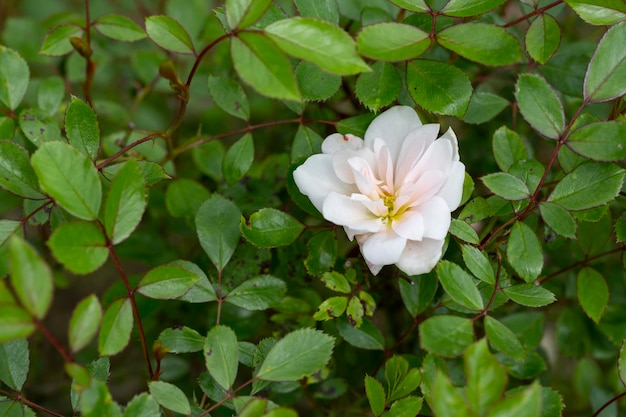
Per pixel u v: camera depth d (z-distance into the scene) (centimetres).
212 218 58
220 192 65
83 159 52
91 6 74
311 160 55
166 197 66
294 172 55
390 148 55
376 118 55
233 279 59
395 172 55
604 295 60
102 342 51
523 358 54
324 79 57
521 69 65
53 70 75
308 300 62
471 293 54
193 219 65
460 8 55
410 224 53
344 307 57
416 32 54
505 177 56
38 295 49
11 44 70
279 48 51
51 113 64
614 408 63
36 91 68
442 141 53
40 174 51
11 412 55
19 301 50
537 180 57
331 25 52
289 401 62
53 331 76
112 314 52
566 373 71
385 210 53
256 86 51
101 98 74
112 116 69
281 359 54
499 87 65
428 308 59
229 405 56
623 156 54
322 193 55
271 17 57
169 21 57
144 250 69
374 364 64
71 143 56
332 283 57
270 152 71
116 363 72
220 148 69
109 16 63
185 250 71
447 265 54
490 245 59
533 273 55
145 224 71
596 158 55
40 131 60
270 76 51
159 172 57
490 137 66
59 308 77
